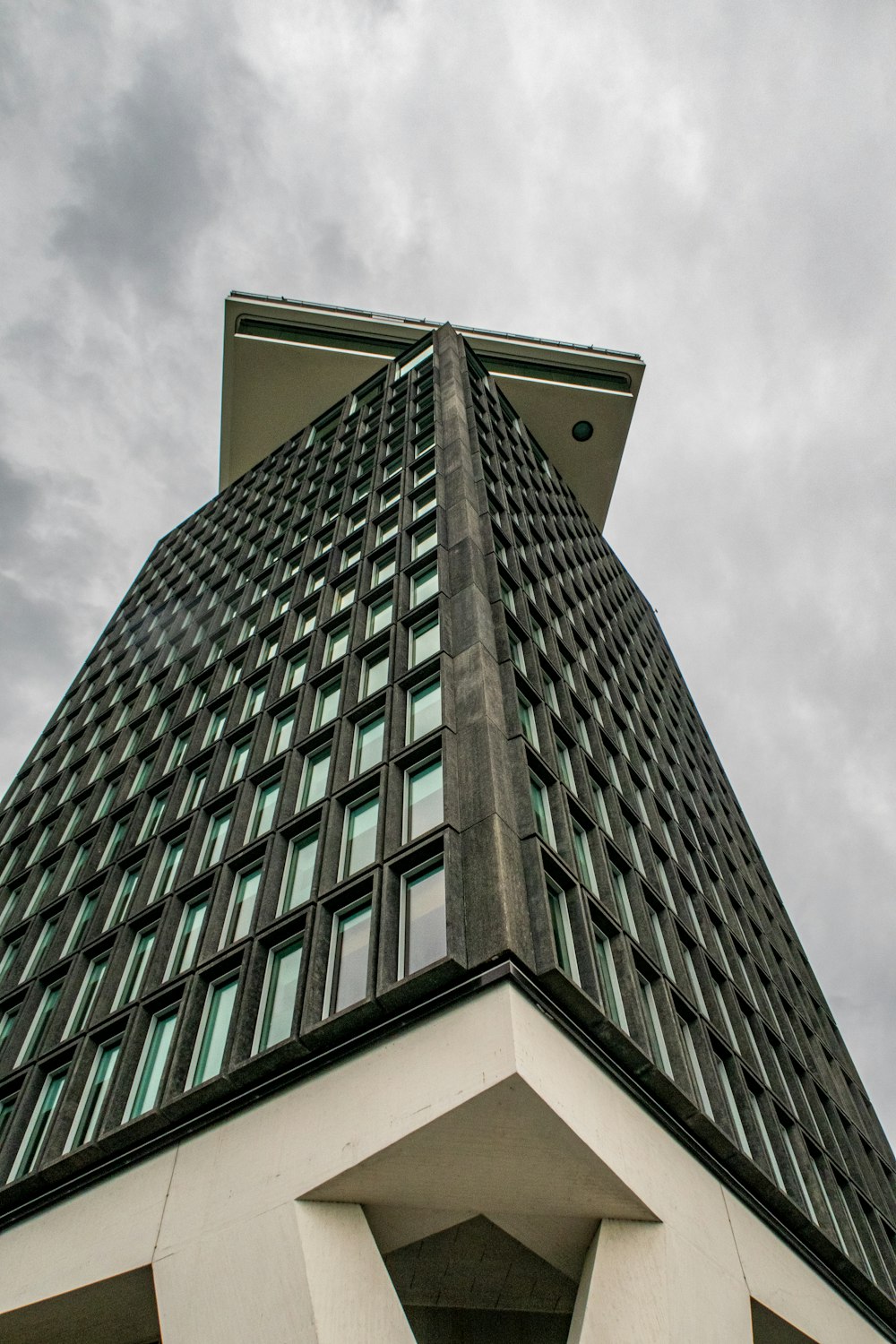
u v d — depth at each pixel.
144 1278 14.62
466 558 26.81
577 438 60.47
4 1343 16.56
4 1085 21.58
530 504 41.50
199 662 36.47
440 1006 14.35
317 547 37.44
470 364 50.78
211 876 22.61
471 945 15.12
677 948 23.08
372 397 52.69
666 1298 13.45
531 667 25.03
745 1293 15.66
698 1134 17.52
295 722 25.72
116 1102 18.41
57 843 31.86
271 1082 15.52
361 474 41.16
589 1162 13.61
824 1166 24.59
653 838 27.78
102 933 24.73
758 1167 18.78
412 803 19.28
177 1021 18.83
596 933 19.20
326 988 16.95
